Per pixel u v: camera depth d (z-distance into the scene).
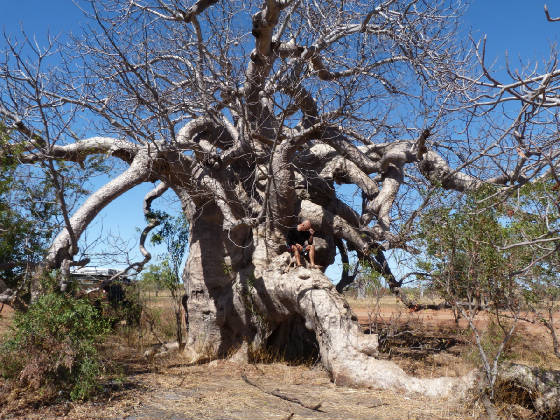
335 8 11.12
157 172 10.80
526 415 6.70
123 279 14.20
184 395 7.74
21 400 6.96
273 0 9.41
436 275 7.62
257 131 10.64
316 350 11.21
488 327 8.73
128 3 10.52
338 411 6.88
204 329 11.67
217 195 10.38
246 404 7.24
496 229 7.04
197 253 12.08
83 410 6.73
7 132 8.53
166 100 9.38
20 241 8.68
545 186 6.11
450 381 7.70
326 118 10.05
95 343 8.05
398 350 12.47
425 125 9.72
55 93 9.98
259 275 10.77
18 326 7.42
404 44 10.77
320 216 11.92
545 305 7.68
